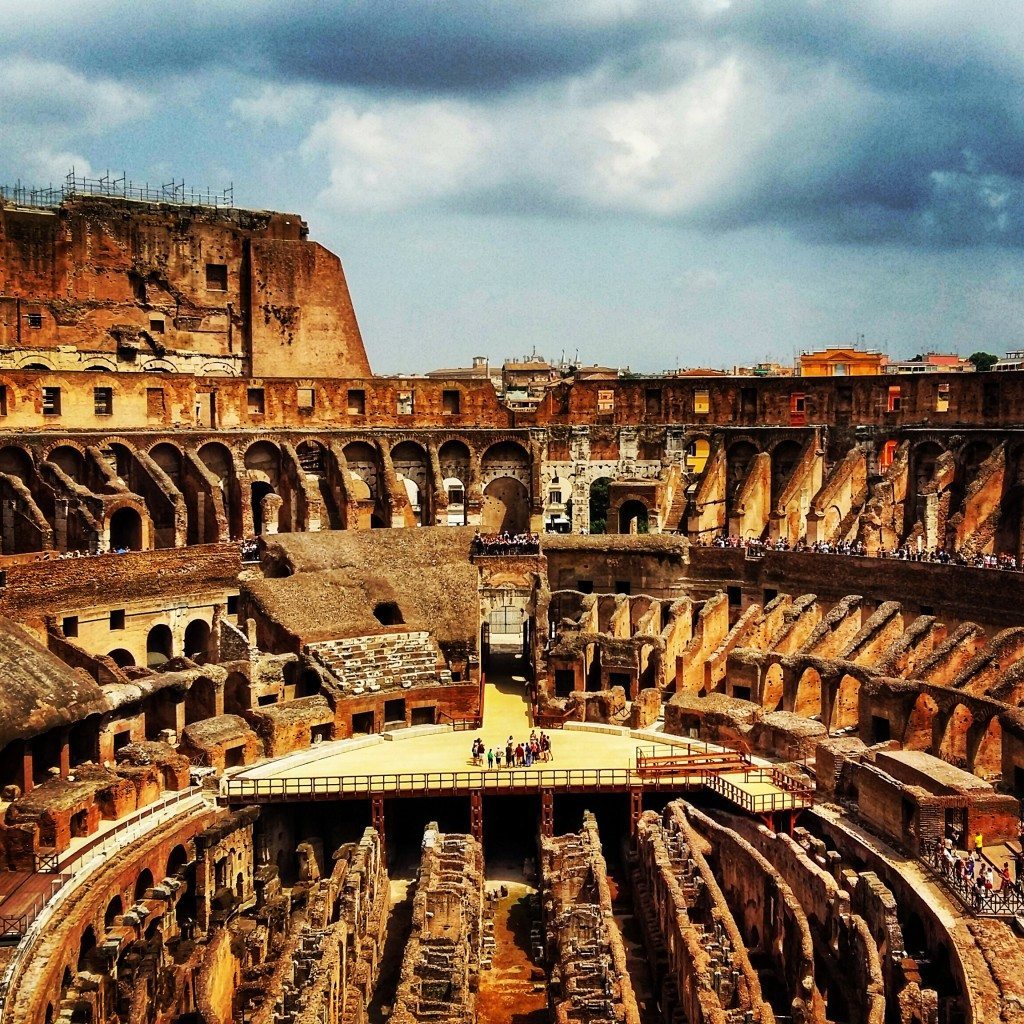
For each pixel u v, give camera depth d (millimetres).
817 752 66812
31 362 93750
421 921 51938
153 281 100875
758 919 56719
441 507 99875
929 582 82938
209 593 85438
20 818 56156
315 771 69875
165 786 66125
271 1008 43594
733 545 96062
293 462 96562
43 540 79188
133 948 52594
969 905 49969
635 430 107000
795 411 103688
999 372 94062
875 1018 43969
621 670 83750
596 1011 44031
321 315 108562
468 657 84250
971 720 66250
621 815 69750
